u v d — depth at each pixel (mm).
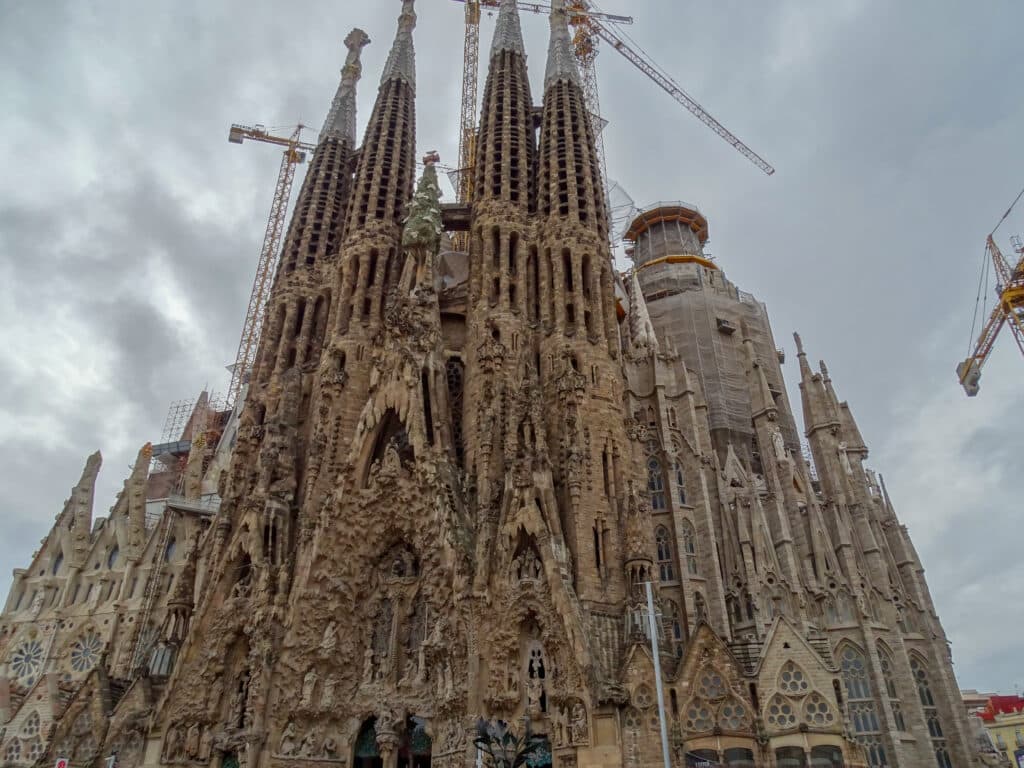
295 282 82125
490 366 64688
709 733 46562
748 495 67812
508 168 79312
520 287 71188
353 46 108500
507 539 53906
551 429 62062
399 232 82500
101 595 82188
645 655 49094
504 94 87250
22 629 82750
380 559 60562
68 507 91375
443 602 55000
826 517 73000
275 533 62219
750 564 63406
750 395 80250
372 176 85688
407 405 62469
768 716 47219
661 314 91688
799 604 63625
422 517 58594
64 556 88188
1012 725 122188
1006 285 89438
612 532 56438
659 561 64625
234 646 58500
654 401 72250
